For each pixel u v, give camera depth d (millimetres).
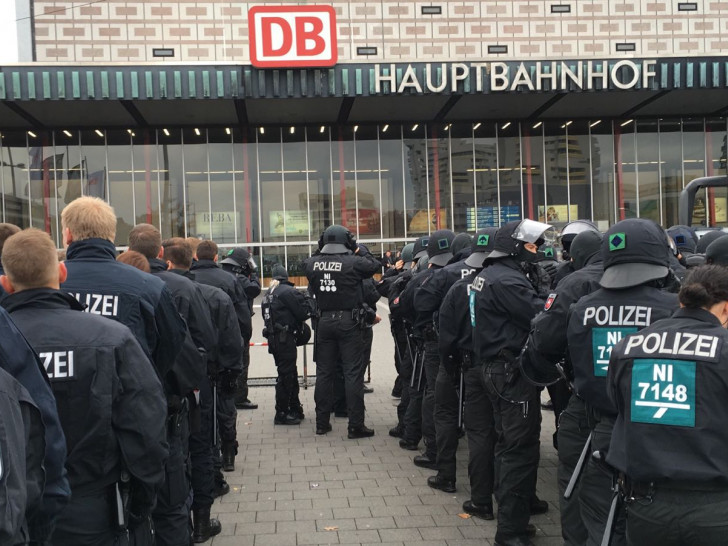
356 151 24969
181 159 24484
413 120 24578
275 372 10094
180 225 24469
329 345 6578
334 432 6730
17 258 2295
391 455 5879
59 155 23984
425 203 25094
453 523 4309
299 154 24844
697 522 2098
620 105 22766
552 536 4102
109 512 2328
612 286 2934
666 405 2189
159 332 2957
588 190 25297
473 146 25141
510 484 3811
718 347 2164
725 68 19578
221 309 4375
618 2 28406
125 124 23672
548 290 4281
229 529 4258
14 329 1827
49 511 1842
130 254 3543
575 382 3035
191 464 4062
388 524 4305
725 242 3543
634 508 2266
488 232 4453
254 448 6152
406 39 27969
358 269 6402
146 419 2350
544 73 19547
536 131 25234
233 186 24641
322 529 4234
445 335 4477
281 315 6902
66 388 2219
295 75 19391
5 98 18375
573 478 2842
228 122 23906
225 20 27562
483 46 28094
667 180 25391
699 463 2105
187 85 19031
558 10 28250
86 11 26906
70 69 18547
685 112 24469
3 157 23703
